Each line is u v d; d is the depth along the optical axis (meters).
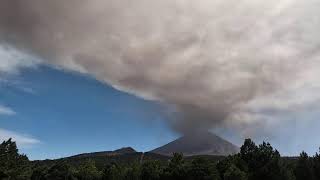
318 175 108.19
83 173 127.25
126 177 120.62
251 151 113.25
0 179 128.38
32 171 139.12
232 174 98.25
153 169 118.56
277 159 105.69
